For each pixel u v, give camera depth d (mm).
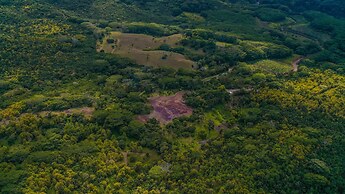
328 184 117500
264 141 127188
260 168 116000
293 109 146125
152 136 128375
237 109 148375
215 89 159750
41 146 118938
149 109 144000
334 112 146625
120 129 130000
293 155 121500
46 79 160375
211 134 135500
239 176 112625
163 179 111562
